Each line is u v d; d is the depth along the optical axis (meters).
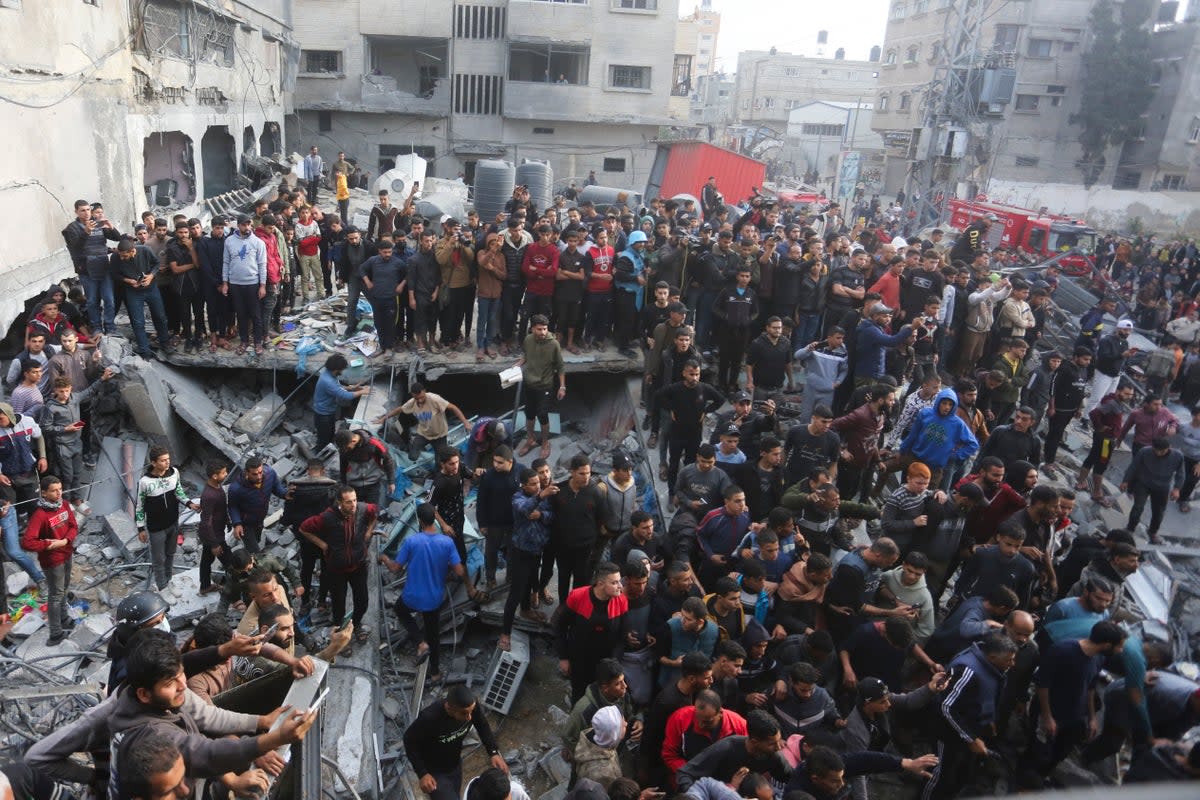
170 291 12.30
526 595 9.16
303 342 12.93
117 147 14.96
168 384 11.58
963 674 5.96
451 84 36.03
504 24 35.56
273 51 30.12
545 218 13.64
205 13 20.59
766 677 6.97
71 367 10.54
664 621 7.10
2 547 7.79
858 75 72.62
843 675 6.74
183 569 9.54
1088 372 13.34
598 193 25.75
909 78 48.53
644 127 37.53
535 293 12.70
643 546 7.98
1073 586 7.37
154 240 12.34
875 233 16.53
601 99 36.44
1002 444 9.18
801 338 12.52
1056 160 43.25
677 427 10.15
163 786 3.28
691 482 8.48
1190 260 21.00
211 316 12.38
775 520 7.33
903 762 5.65
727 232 12.34
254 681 4.56
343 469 9.90
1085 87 41.75
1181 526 11.09
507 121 36.78
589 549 8.52
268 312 12.70
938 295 12.09
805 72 72.19
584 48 35.88
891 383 10.85
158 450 8.49
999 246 24.27
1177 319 16.56
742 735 5.62
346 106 35.34
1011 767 6.79
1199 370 13.75
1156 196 36.38
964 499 7.72
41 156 12.02
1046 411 12.04
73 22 13.17
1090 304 18.55
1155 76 40.28
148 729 3.44
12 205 11.13
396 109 35.91
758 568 7.09
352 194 26.94
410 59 37.12
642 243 12.95
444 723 5.94
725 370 12.11
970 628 6.50
